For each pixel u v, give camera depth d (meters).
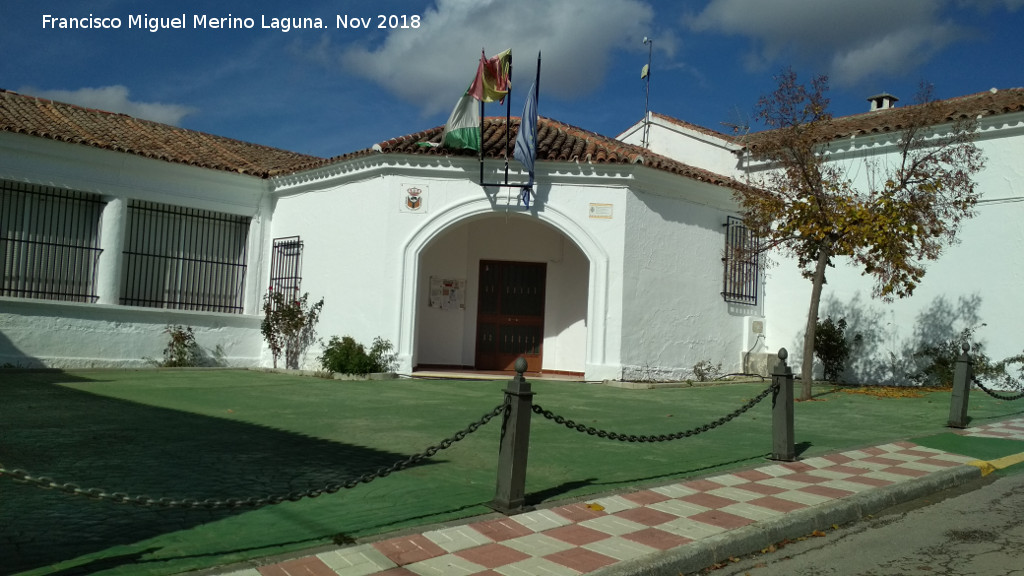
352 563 4.23
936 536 5.51
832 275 16.70
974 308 14.48
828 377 16.61
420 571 4.19
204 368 15.36
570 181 14.75
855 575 4.69
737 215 16.77
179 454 6.76
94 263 14.83
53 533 4.46
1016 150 14.03
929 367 14.91
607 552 4.62
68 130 14.81
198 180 16.16
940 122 14.34
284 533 4.67
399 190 14.88
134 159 15.07
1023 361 13.65
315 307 15.93
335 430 8.36
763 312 17.59
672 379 15.28
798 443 8.66
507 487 5.32
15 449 6.73
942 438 9.09
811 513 5.64
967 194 13.77
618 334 14.51
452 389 12.81
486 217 14.99
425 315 17.12
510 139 15.67
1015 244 14.02
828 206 12.42
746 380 15.80
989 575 4.68
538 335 17.22
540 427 9.02
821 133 13.58
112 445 7.06
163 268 15.85
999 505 6.42
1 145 13.55
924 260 15.22
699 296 15.97
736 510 5.68
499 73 14.04
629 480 6.51
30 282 14.12
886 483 6.69
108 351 14.74
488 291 17.38
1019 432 9.59
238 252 17.03
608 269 14.57
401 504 5.43
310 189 16.48
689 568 4.64
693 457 7.64
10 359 13.58
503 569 4.27
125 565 3.99
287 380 13.60
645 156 15.47
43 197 14.31
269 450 7.11
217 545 4.39
